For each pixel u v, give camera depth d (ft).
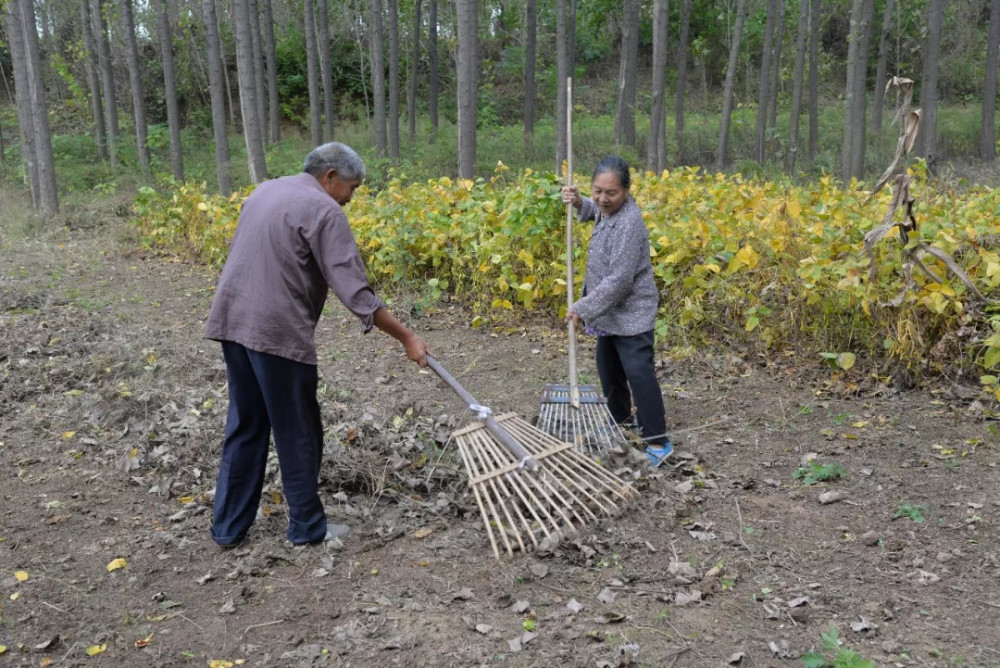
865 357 18.26
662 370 18.67
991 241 18.49
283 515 12.11
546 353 20.27
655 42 53.78
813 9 71.61
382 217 26.61
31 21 46.47
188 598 10.14
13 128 95.25
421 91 104.78
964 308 17.38
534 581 10.39
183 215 35.70
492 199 25.77
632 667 8.73
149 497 12.82
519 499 12.05
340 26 101.81
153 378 17.88
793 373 18.15
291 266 10.23
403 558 11.00
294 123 101.14
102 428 15.26
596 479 12.01
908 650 8.91
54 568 10.78
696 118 91.61
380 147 69.41
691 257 20.84
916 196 21.27
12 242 37.81
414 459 13.83
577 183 24.03
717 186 24.30
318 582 10.44
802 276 18.04
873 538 11.21
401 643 9.14
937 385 17.02
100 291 27.84
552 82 102.73
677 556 10.96
